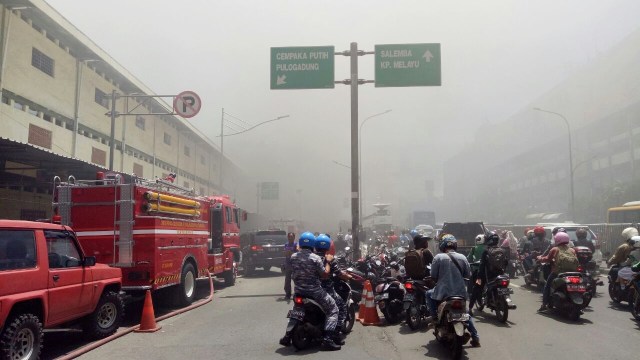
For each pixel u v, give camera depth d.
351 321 8.29
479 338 7.54
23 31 19.30
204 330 8.68
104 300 8.05
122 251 9.66
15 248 6.20
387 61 15.70
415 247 8.95
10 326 5.84
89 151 24.88
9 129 18.30
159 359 6.73
